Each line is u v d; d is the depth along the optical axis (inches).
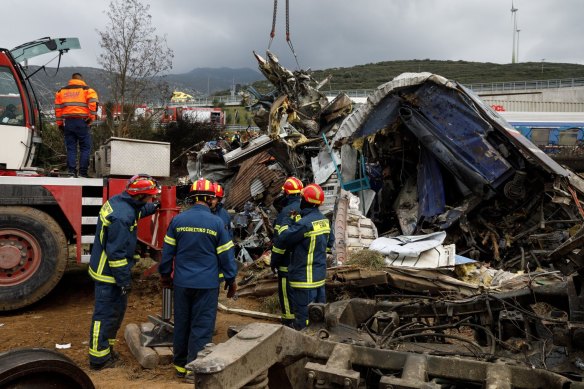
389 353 128.3
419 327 171.2
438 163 422.9
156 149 302.5
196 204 204.4
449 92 402.0
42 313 285.1
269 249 440.8
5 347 226.8
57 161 660.7
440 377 121.1
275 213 560.1
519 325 172.1
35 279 278.5
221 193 266.1
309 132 688.4
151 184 208.2
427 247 326.6
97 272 206.5
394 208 475.2
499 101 1872.5
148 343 223.5
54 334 248.2
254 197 604.1
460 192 426.3
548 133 1033.5
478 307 180.1
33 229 278.4
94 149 864.9
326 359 131.2
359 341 147.1
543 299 174.4
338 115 685.3
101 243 206.8
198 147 1029.2
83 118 348.2
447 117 405.4
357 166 502.9
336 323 162.1
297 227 231.1
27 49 341.4
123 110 899.4
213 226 199.5
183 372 201.2
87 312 289.1
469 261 327.0
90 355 208.8
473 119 396.5
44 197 285.7
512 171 386.9
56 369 125.6
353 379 113.4
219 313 305.0
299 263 234.2
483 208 406.0
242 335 117.8
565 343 134.6
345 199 403.9
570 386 106.0
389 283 301.3
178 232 199.6
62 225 314.2
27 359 122.7
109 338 212.4
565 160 838.5
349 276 301.7
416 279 300.4
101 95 888.9
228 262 202.8
